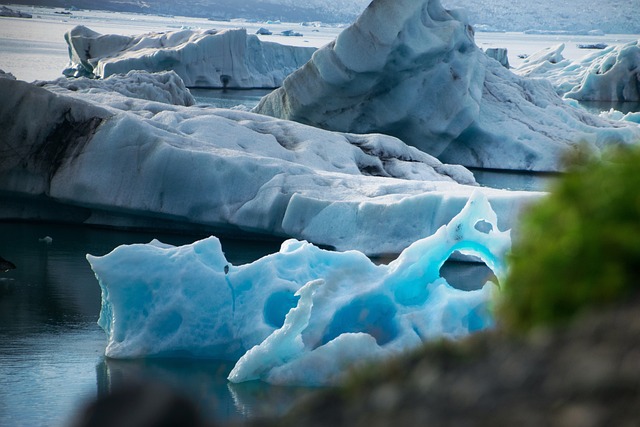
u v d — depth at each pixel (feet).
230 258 126.72
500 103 231.71
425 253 82.12
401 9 207.72
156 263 81.97
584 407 14.84
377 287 80.38
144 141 142.92
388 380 18.70
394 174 172.96
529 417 15.21
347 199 136.05
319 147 167.84
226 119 167.84
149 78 261.44
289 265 82.69
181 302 81.00
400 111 218.18
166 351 81.05
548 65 462.19
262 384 73.77
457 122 217.15
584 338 16.66
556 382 15.72
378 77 214.69
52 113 147.64
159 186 140.67
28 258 123.03
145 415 13.48
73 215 150.20
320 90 220.43
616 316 16.85
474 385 16.83
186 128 162.40
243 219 137.08
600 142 222.28
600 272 17.94
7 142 146.20
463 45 224.33
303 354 74.59
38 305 99.91
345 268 82.28
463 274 120.88
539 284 18.70
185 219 141.59
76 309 98.89
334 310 78.43
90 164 143.33
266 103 234.58
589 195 19.02
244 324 80.33
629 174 18.79
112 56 409.28
